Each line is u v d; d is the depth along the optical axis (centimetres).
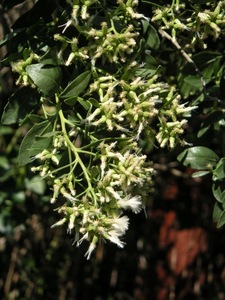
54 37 36
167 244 75
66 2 38
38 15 38
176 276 76
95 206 35
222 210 41
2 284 72
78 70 37
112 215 35
